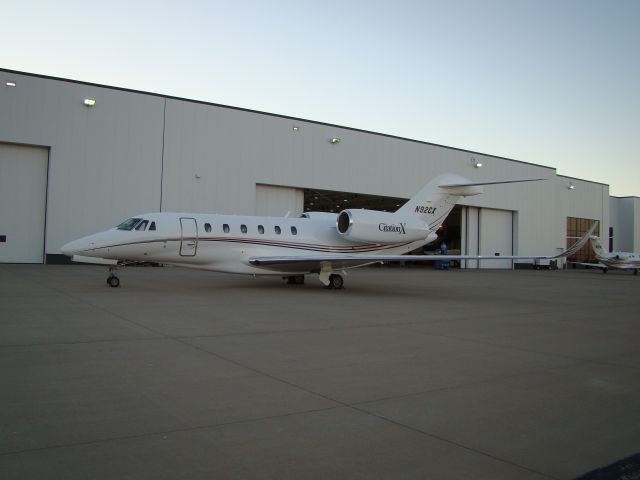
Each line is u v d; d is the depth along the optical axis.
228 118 30.05
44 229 25.81
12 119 24.75
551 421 4.90
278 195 32.28
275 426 4.48
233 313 11.27
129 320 9.72
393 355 7.59
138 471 3.52
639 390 6.09
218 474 3.53
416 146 38.31
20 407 4.73
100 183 26.64
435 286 22.03
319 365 6.79
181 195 28.64
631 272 47.56
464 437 4.40
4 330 8.34
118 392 5.27
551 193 48.44
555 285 25.25
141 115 27.64
